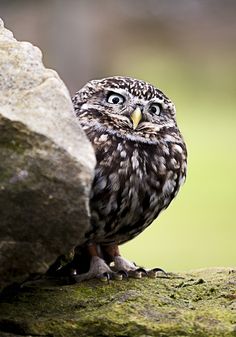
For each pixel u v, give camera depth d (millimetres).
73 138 8031
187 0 40344
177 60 42156
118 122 10609
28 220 8031
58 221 8023
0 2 34062
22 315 9102
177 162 10602
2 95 8344
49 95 8266
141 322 8852
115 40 39125
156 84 42375
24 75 8477
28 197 7953
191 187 26719
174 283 10086
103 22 37781
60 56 35562
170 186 10516
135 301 9289
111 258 10742
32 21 34719
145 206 10312
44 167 7902
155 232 21750
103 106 10773
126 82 10922
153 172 10336
